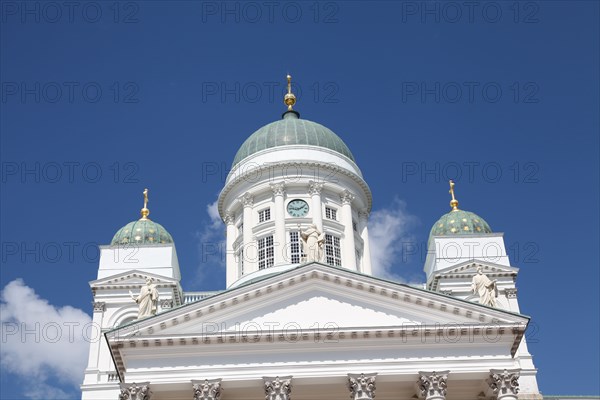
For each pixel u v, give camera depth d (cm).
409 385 4769
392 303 4841
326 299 4850
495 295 5156
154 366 4619
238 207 7300
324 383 4644
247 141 7662
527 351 6203
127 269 6600
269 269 6425
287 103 8081
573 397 5991
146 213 7244
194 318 4753
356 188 7388
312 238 5206
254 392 4734
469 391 4906
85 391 5972
